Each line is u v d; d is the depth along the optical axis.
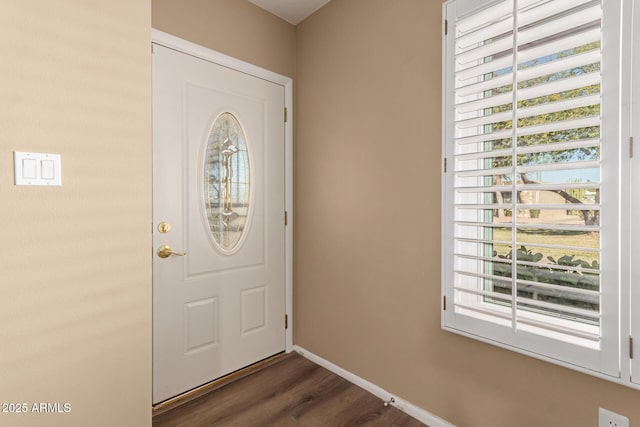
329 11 2.11
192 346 1.88
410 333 1.69
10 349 0.94
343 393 1.88
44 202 0.98
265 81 2.21
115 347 1.12
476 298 1.48
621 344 1.03
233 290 2.07
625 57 1.01
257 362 2.22
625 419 1.07
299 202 2.39
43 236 0.98
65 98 1.01
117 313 1.12
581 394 1.16
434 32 1.55
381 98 1.80
